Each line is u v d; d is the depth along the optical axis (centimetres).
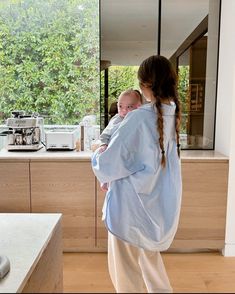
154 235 163
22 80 327
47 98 329
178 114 169
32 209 274
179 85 315
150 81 161
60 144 291
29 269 156
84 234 276
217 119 307
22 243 183
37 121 298
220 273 236
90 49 322
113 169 158
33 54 323
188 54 313
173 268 245
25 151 289
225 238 275
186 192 269
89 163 268
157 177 162
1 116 331
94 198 272
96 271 170
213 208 272
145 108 161
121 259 166
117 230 162
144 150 157
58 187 271
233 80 265
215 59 312
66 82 327
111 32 313
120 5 309
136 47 315
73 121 332
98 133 301
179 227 274
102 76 318
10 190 272
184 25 310
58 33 320
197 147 321
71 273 155
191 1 307
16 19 319
